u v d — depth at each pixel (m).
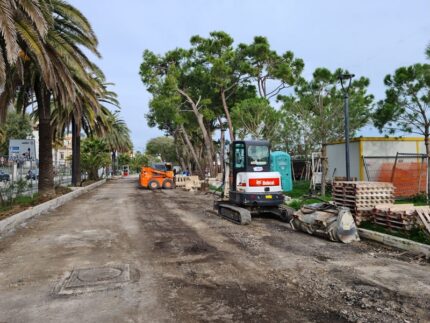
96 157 32.09
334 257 6.90
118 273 5.84
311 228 9.00
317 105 20.81
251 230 9.75
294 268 6.17
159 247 7.70
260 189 11.23
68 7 14.30
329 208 9.14
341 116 20.02
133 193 23.19
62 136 26.73
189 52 31.75
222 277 5.68
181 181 29.06
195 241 8.31
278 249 7.55
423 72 12.27
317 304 4.61
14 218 10.16
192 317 4.21
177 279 5.57
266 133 24.34
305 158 23.84
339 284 5.35
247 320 4.14
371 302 4.68
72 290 5.07
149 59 31.95
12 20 8.99
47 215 12.60
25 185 14.74
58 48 13.35
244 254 7.12
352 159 16.44
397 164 15.92
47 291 5.05
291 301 4.71
